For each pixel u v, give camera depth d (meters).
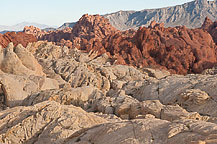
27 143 10.23
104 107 20.53
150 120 8.97
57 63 39.06
